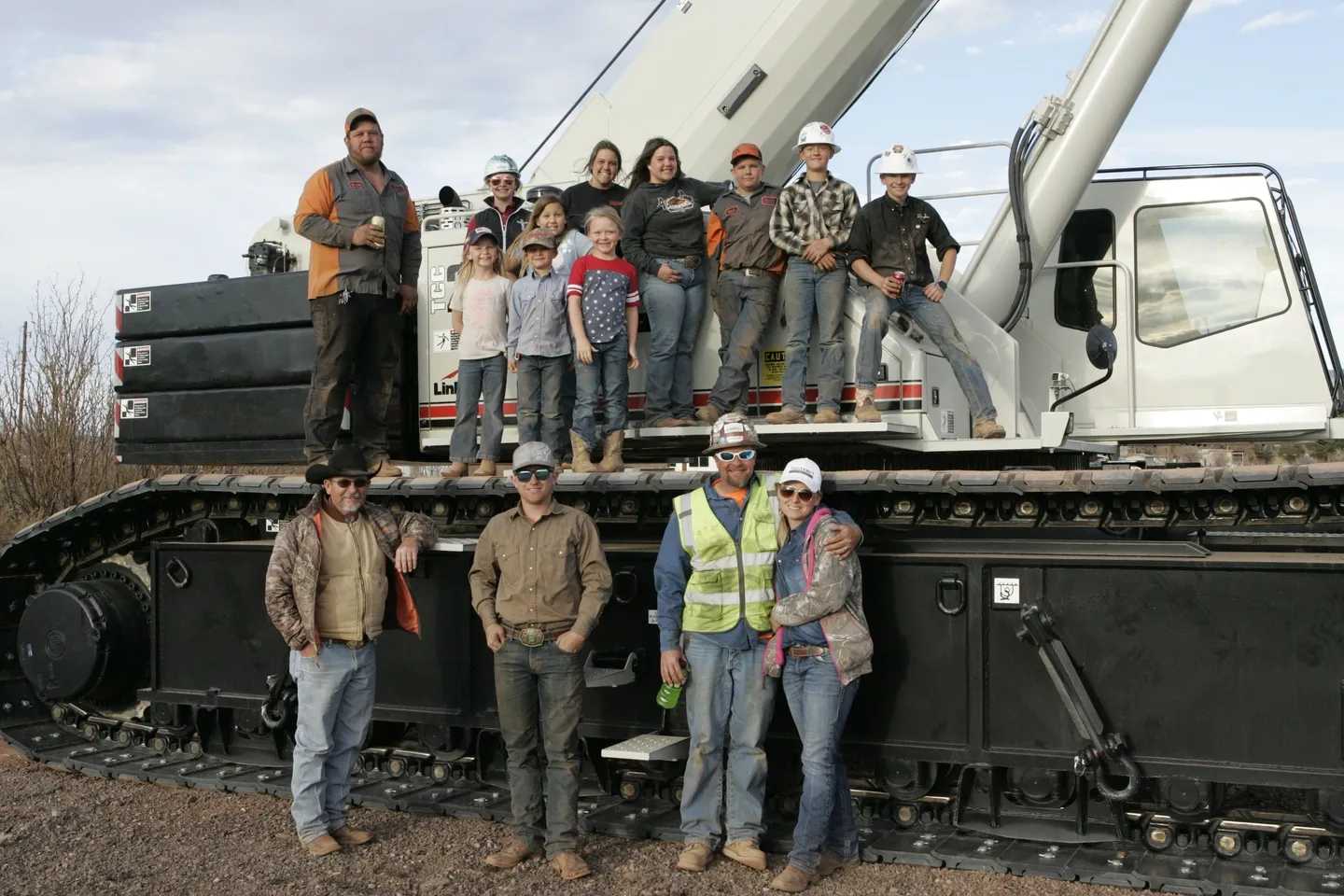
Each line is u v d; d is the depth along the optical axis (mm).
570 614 5805
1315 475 5035
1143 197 8117
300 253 9156
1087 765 5320
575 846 5719
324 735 6027
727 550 5672
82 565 8516
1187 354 7988
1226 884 5133
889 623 5957
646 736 6336
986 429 6398
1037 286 8180
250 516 7898
